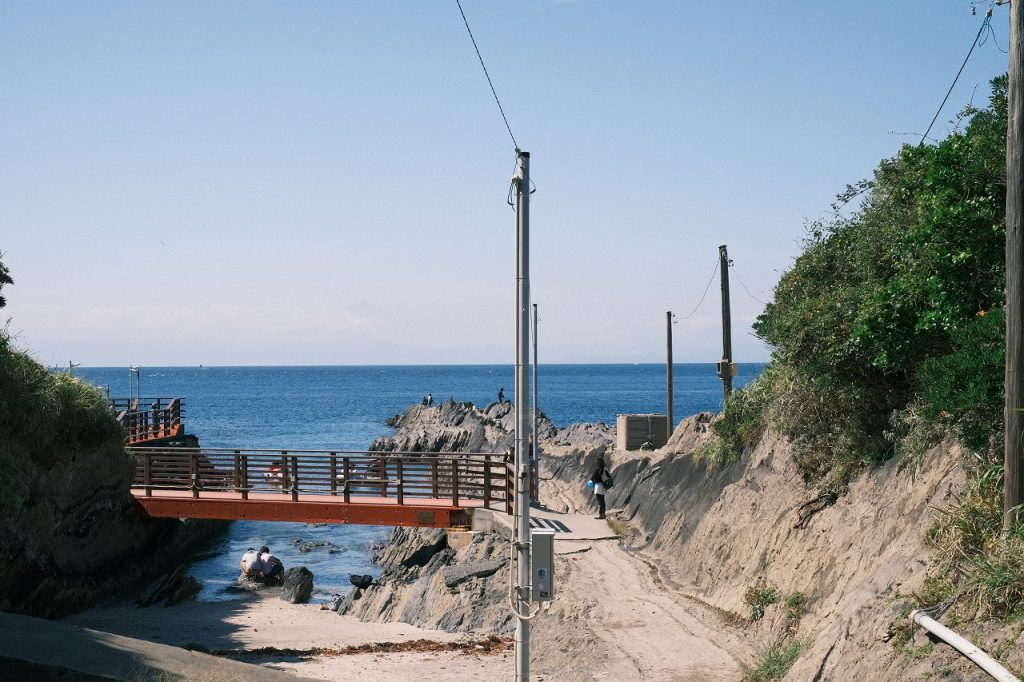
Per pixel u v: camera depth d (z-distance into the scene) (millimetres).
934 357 15539
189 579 28906
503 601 21891
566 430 61750
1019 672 8570
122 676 10266
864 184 20047
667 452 32812
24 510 23406
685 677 14875
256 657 19234
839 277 21562
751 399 24938
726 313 34875
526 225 12734
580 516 30953
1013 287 10914
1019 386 10828
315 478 38938
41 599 24062
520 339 12734
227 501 28266
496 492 36688
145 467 29406
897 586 12039
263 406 162500
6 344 24391
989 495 11656
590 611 19594
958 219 13797
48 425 24500
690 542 23188
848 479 17938
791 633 15430
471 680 16328
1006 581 9922
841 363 17578
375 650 19562
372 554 37594
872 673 10703
